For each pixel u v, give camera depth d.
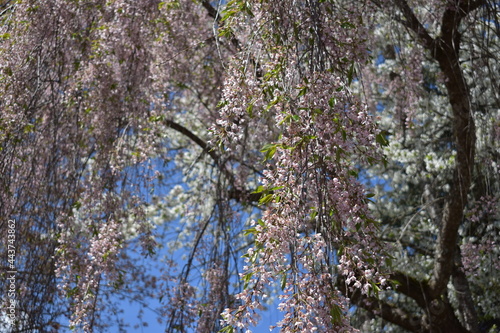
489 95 4.67
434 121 6.12
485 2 3.57
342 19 2.62
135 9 3.70
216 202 4.36
